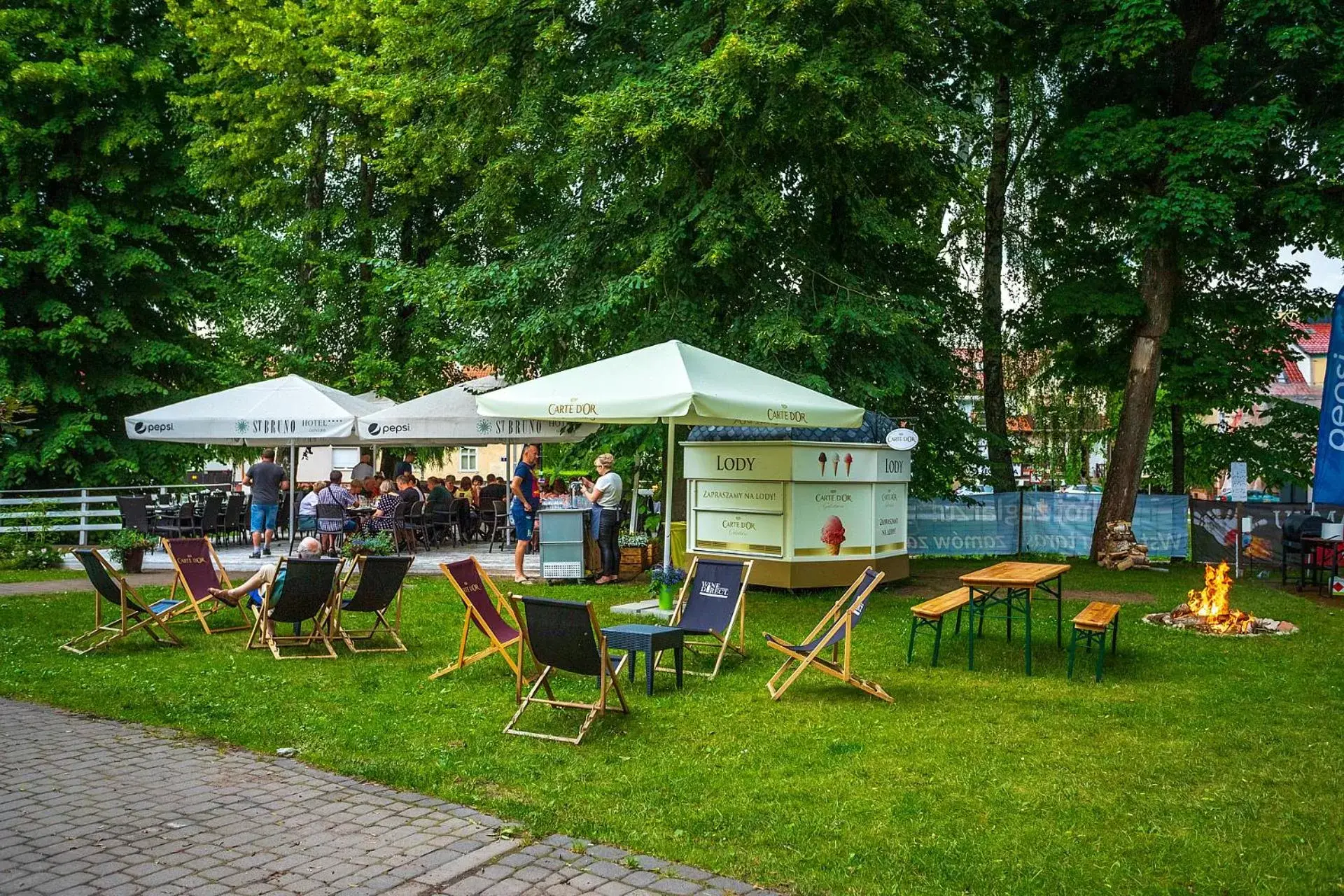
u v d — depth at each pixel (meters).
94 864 4.61
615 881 4.43
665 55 15.86
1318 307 21.44
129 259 24.20
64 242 23.42
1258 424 25.69
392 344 26.31
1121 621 11.97
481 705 7.71
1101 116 17.62
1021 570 10.13
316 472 29.83
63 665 9.16
